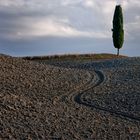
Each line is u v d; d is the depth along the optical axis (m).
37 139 14.62
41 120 16.70
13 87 23.09
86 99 23.55
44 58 50.25
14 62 28.66
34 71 27.80
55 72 28.91
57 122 16.88
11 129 15.04
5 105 17.44
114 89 25.98
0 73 25.31
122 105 22.56
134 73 30.70
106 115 20.05
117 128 17.62
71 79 27.86
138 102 23.06
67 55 51.88
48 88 24.75
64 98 23.16
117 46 55.62
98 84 27.55
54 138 14.96
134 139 16.33
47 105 19.75
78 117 18.38
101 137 15.96
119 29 55.06
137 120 19.86
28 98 20.92
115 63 37.91
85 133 16.11
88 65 39.69
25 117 16.66
